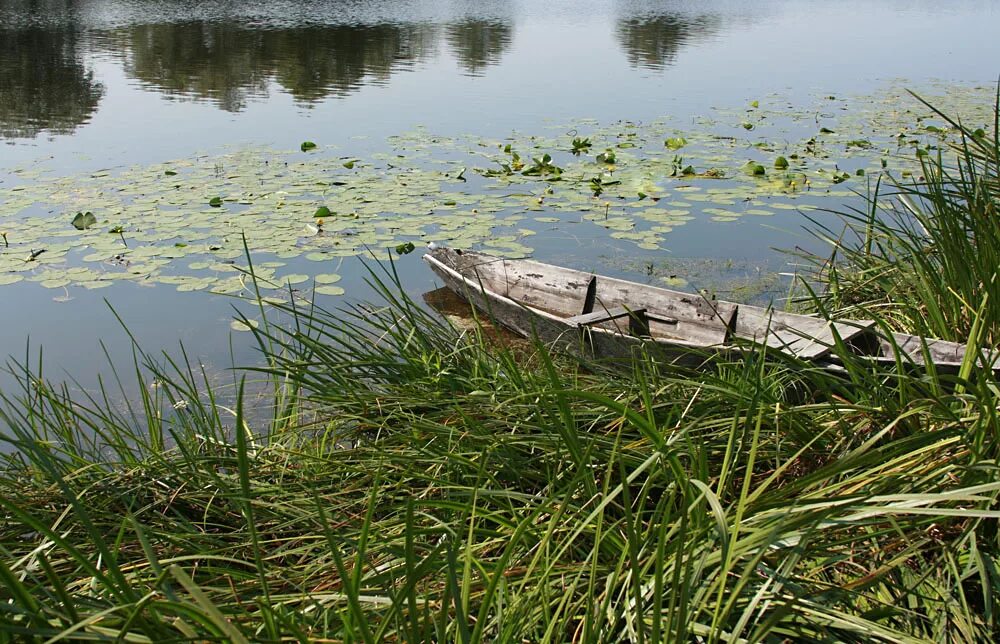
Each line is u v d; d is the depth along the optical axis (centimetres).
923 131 1184
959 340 364
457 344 385
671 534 211
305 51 1920
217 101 1408
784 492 220
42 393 329
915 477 230
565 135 1177
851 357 327
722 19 3136
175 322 583
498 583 197
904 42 2502
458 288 633
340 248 713
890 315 432
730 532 189
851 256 512
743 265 696
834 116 1328
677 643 167
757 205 854
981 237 349
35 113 1291
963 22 3138
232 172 956
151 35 2064
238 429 177
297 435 341
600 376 360
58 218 790
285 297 620
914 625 209
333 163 1002
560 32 2573
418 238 743
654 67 1914
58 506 262
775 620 179
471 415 309
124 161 1014
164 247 710
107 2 2811
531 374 348
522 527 193
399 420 327
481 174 961
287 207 822
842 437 272
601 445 269
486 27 2583
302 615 194
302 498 274
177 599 162
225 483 274
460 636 167
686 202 857
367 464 290
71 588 213
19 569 213
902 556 207
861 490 225
